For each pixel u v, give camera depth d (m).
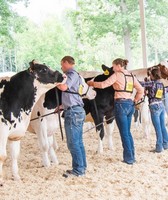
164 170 6.04
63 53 21.28
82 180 5.59
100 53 19.42
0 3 19.25
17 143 5.74
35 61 5.53
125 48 18.22
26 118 5.59
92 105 7.40
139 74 8.90
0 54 20.36
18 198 4.92
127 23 17.94
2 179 5.57
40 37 21.06
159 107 7.35
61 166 6.57
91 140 9.03
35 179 5.79
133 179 5.57
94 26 18.86
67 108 5.54
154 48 17.91
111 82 6.23
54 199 4.82
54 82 5.47
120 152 7.58
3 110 5.31
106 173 5.96
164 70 8.27
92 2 18.77
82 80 5.71
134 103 6.50
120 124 6.43
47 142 6.46
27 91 5.48
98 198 4.78
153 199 4.69
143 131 9.34
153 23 17.78
